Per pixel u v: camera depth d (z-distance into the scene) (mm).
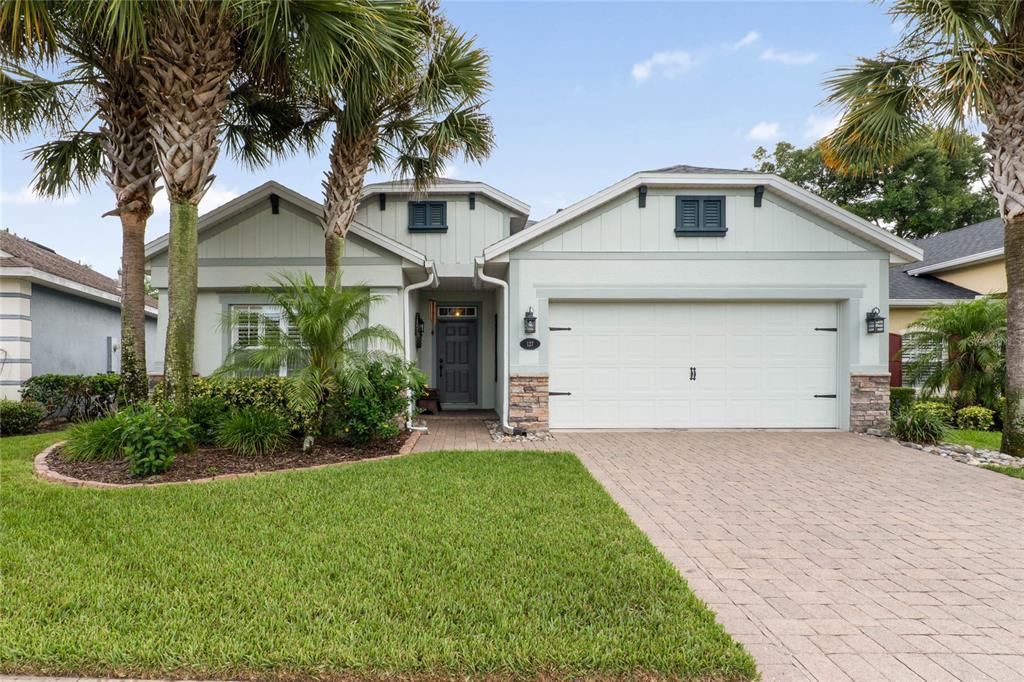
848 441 8180
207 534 3906
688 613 2875
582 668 2400
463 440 8305
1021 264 6938
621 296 8914
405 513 4457
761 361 9148
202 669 2375
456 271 11727
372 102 7391
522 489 5234
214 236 9141
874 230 8773
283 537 3873
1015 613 3004
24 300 10188
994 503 5070
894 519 4605
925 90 6848
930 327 9922
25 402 9023
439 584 3166
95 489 5055
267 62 6906
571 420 9102
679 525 4422
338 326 6832
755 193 8914
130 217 7688
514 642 2539
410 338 9852
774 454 7234
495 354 12914
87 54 6941
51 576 3186
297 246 9133
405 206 11844
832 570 3562
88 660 2406
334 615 2779
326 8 5730
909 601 3137
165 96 6176
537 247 8906
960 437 8328
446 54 7562
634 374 9148
